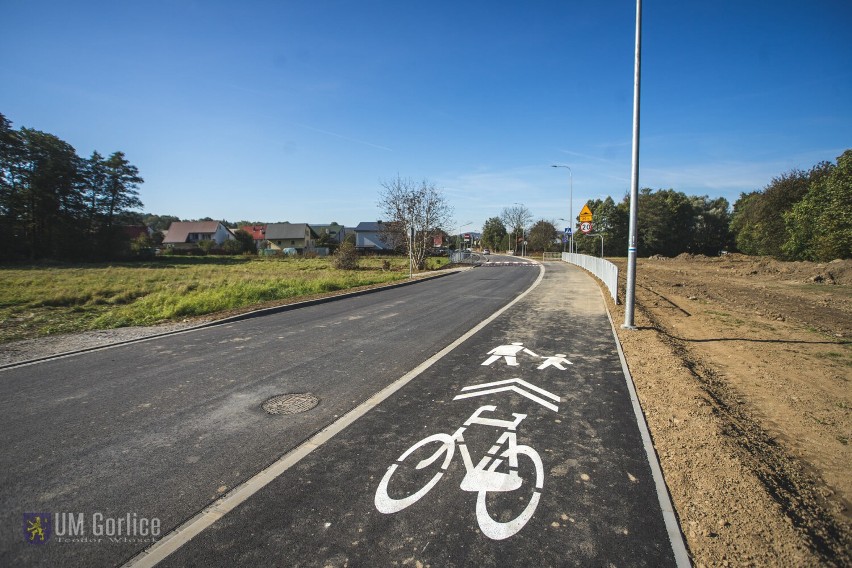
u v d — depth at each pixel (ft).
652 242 211.41
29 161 152.46
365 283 69.51
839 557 9.33
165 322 36.47
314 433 15.40
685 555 9.17
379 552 9.37
